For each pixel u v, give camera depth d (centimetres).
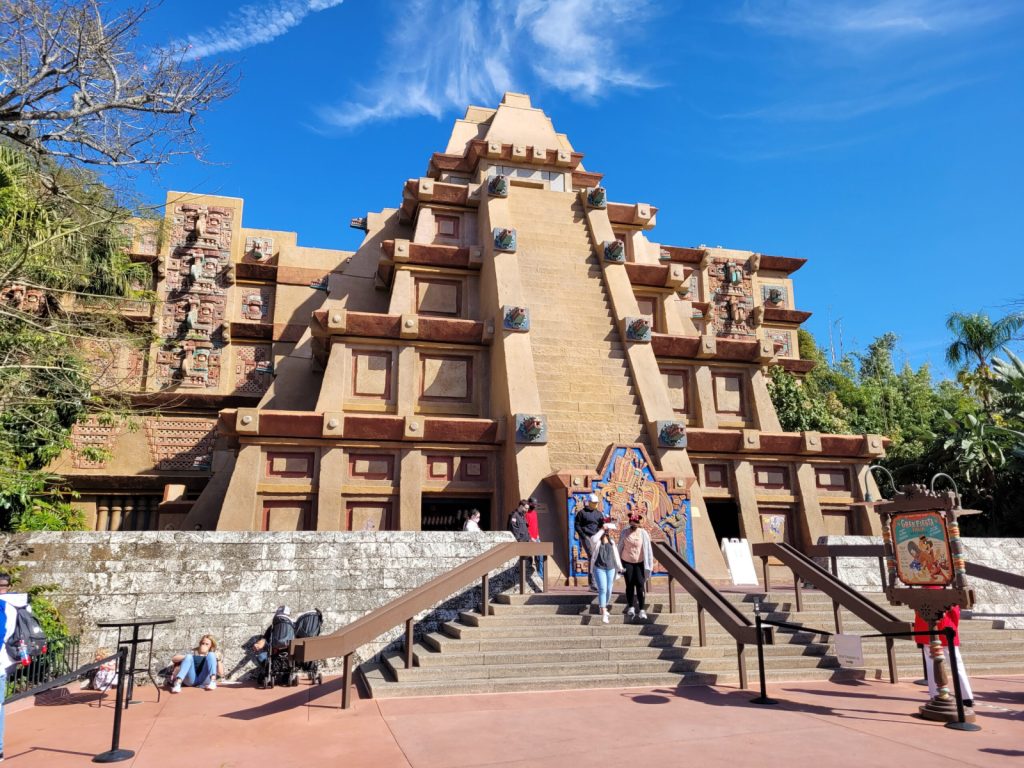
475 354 1936
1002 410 2577
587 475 1588
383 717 749
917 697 845
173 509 1998
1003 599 1467
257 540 1138
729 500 1956
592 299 2073
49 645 948
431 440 1719
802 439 1955
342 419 1659
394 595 1158
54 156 1252
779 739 641
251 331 2530
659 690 884
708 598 967
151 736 698
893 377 4984
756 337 3170
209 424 2356
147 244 2500
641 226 2433
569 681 900
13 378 1213
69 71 1187
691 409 2078
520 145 2562
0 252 1148
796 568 1168
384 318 1859
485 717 740
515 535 1253
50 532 1068
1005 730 686
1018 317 2773
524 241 2164
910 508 806
